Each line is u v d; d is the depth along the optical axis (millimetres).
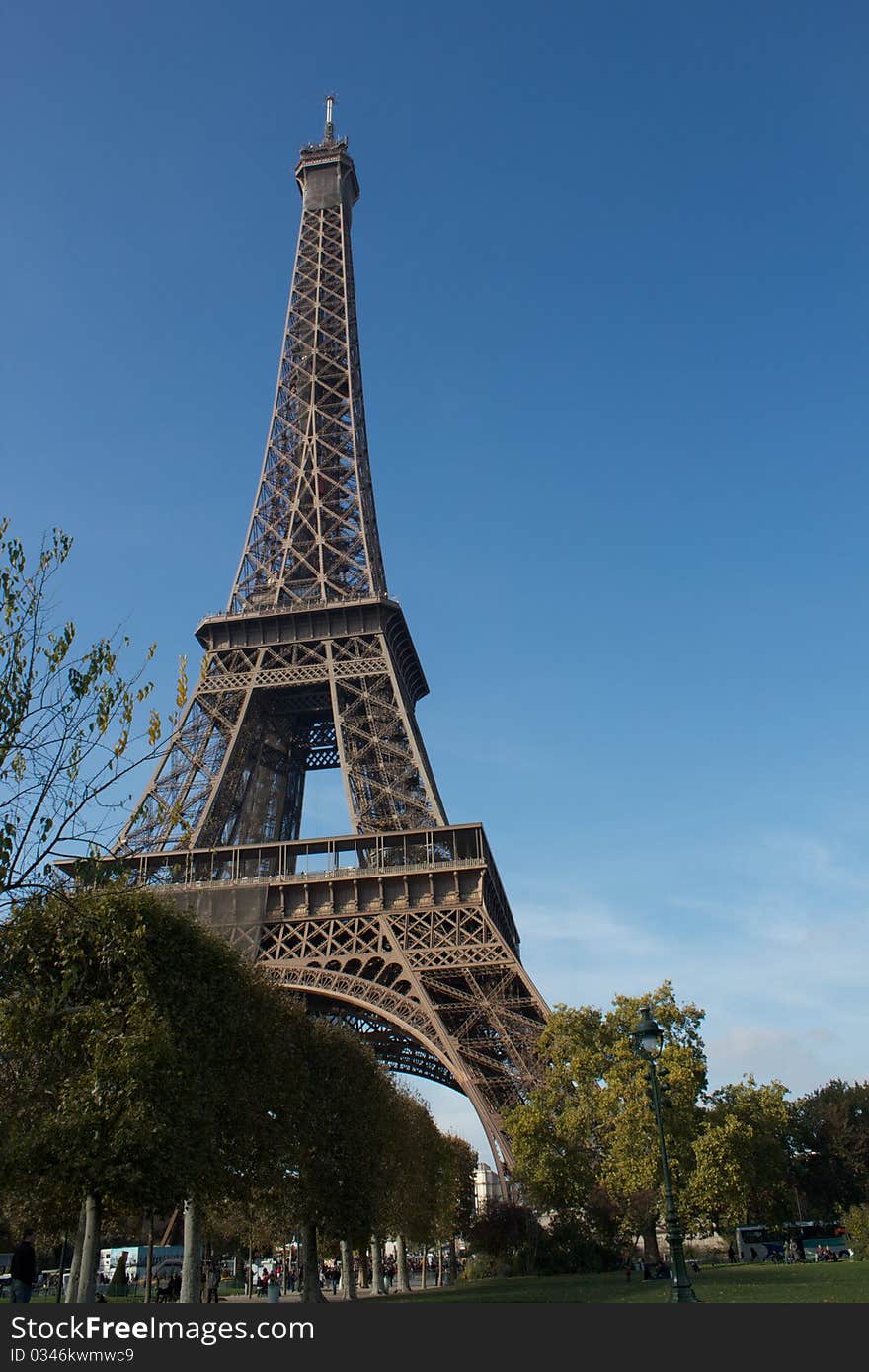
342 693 138125
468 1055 103562
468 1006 107438
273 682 138750
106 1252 146625
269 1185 75625
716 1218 110125
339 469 164250
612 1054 106562
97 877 38188
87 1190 54719
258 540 157375
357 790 125125
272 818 148625
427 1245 134875
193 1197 62281
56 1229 78250
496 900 125562
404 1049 136875
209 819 124750
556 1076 106188
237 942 113250
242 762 136125
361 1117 86250
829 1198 168250
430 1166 119125
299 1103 78750
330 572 153125
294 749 161250
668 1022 108312
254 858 124438
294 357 179250
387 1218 102750
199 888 117250
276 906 117062
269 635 144500
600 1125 105875
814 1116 176000
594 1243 116625
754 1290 67625
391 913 113688
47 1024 53625
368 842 120375
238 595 149375
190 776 128375
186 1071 58781
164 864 117875
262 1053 71812
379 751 129125
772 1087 116375
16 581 36906
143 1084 55438
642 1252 129875
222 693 138750
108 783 36688
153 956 62438
